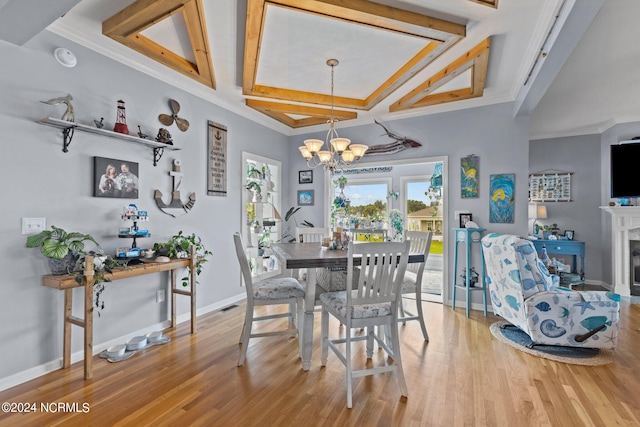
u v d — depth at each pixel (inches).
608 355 98.3
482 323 127.7
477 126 148.5
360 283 77.2
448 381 83.6
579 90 143.7
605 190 193.9
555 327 98.0
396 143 167.3
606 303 95.1
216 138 146.2
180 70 115.6
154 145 114.6
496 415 69.4
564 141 208.8
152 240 116.6
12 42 79.6
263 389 79.7
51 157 88.0
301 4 78.7
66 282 81.4
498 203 144.0
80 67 94.4
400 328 122.6
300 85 137.4
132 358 96.0
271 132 186.4
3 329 78.9
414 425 66.3
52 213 88.3
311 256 90.4
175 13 83.0
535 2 79.1
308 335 90.7
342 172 232.1
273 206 187.3
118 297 105.5
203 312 139.3
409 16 84.3
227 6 83.0
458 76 126.9
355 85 137.9
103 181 100.2
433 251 240.7
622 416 68.9
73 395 76.3
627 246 173.5
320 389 79.9
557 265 190.9
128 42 96.3
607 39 103.0
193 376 85.7
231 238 155.9
